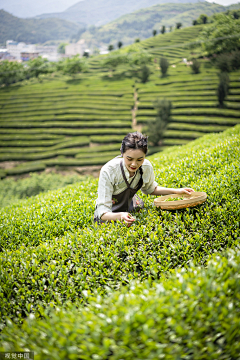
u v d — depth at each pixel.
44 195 6.68
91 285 2.41
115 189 3.10
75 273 2.62
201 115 38.38
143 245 2.75
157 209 3.41
